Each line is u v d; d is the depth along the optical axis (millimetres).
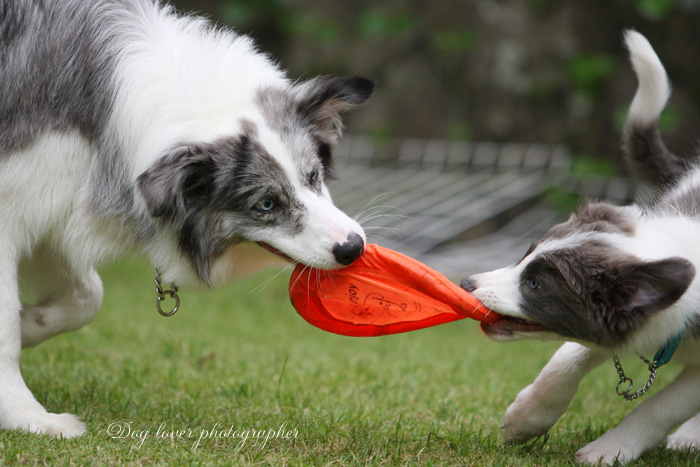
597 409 7324
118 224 5734
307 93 5871
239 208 5500
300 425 6023
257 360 8570
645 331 5223
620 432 5574
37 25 5488
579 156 15578
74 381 7121
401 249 13602
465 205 14766
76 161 5551
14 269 5500
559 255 5305
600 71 15289
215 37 6070
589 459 5488
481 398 7395
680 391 5496
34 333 6094
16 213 5445
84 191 5594
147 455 4945
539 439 6070
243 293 12453
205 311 11242
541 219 14789
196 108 5496
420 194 15172
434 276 5555
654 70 6898
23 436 5102
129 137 5559
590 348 5574
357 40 16938
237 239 5680
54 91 5441
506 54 15969
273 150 5457
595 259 5172
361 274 5648
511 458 5422
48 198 5504
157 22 5887
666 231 5477
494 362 9125
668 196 6352
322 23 16812
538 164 15328
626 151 7312
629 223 5516
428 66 16688
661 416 5496
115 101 5551
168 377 7520
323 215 5484
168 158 5195
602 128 15703
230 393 7055
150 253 5863
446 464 5234
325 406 6711
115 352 8508
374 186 15539
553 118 15992
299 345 9555
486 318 5562
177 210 5531
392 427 6219
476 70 16219
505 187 15133
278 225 5523
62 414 5500
